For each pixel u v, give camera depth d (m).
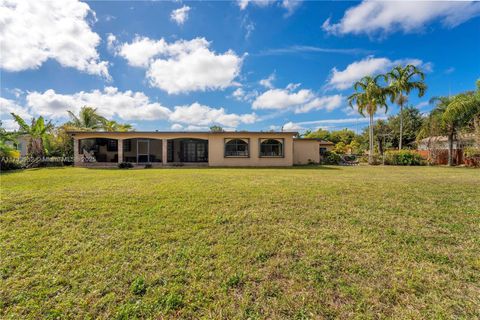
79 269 2.54
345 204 4.98
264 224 3.84
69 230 3.55
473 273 2.46
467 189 6.59
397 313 1.91
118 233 3.45
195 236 3.37
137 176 9.66
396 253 2.89
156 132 16.50
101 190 6.19
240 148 17.61
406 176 9.92
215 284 2.30
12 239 3.23
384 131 31.27
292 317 1.88
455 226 3.75
